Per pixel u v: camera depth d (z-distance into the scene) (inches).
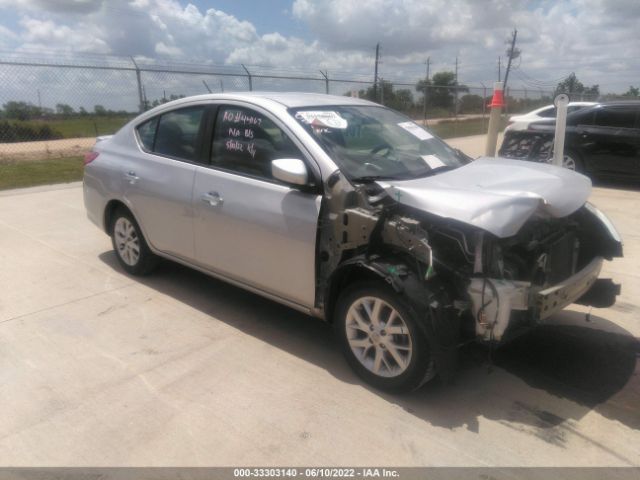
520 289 111.6
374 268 115.3
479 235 110.9
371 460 104.1
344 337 129.8
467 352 134.0
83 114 492.1
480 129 894.4
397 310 115.0
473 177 132.4
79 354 140.9
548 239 127.5
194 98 165.0
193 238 159.6
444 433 112.0
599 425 115.4
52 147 610.2
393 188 118.6
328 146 134.0
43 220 269.4
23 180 380.5
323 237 127.9
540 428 114.1
